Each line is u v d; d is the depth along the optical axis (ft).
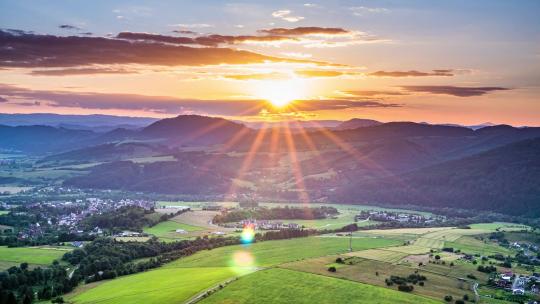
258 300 518.37
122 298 560.61
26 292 598.75
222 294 540.11
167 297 542.16
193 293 550.36
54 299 590.55
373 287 571.28
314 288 560.61
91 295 598.34
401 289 571.28
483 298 571.69
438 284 614.34
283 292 545.03
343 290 555.28
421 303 520.42
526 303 563.89
